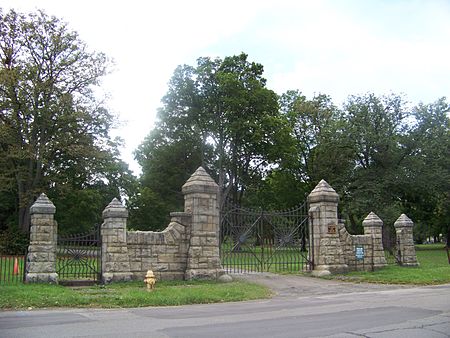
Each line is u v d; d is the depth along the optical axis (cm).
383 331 900
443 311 1170
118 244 1806
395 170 4334
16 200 4491
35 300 1345
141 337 855
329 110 5359
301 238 2311
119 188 5678
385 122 4531
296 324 989
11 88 3519
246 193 5553
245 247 2347
